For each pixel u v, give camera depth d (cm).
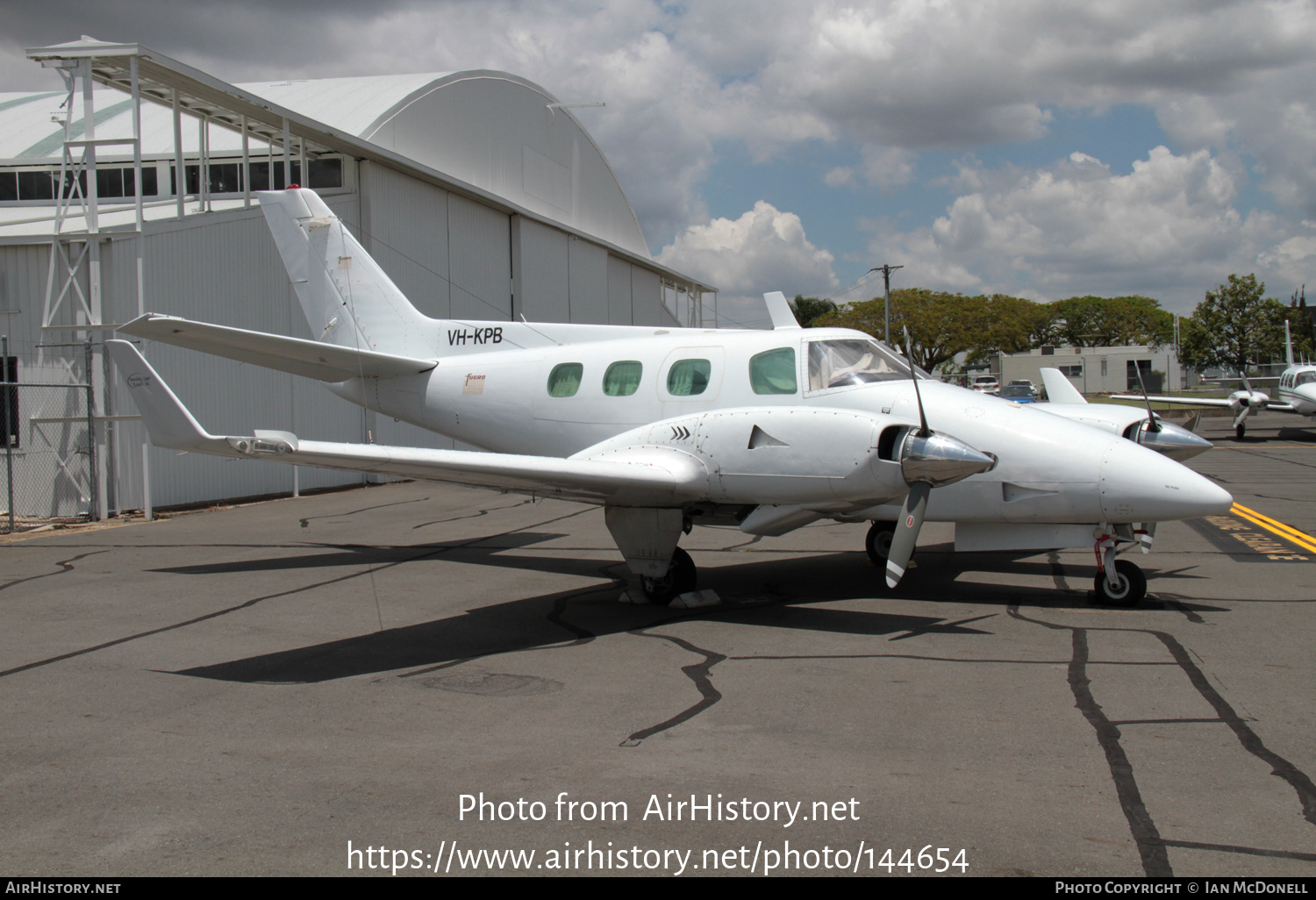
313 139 1852
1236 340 6103
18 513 1476
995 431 725
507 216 2602
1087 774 386
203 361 1600
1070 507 703
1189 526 1173
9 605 779
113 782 393
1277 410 2941
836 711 477
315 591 834
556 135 2998
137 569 956
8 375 1488
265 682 546
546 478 665
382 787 385
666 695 512
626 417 874
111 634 675
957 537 770
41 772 405
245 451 577
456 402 1011
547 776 394
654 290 3794
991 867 309
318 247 1173
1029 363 6981
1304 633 629
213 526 1315
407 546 1109
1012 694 500
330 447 605
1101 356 7031
